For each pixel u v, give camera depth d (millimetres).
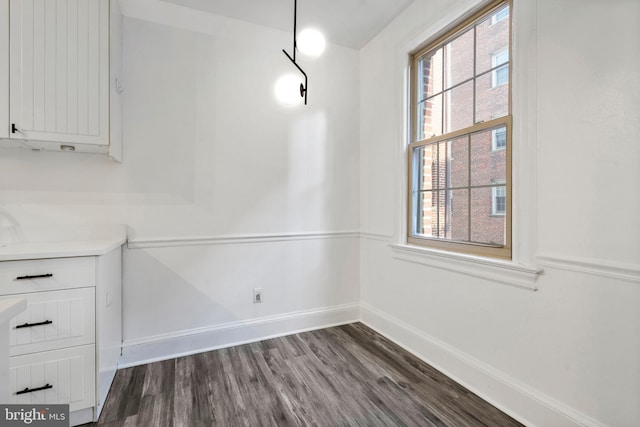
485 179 1787
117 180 2037
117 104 1893
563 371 1352
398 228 2393
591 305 1257
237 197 2400
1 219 1768
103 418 1539
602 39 1217
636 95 1128
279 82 2545
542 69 1426
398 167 2395
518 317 1540
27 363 1375
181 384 1845
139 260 2109
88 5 1657
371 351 2281
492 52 1755
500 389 1617
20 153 1808
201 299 2295
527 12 1476
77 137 1642
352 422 1522
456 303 1904
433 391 1778
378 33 2631
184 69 2219
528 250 1480
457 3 1866
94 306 1502
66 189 1910
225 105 2352
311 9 2293
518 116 1522
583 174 1277
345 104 2838
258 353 2246
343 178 2832
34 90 1551
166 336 2184
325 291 2764
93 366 1500
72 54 1624
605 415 1216
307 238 2676
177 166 2203
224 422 1522
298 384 1848
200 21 2266
